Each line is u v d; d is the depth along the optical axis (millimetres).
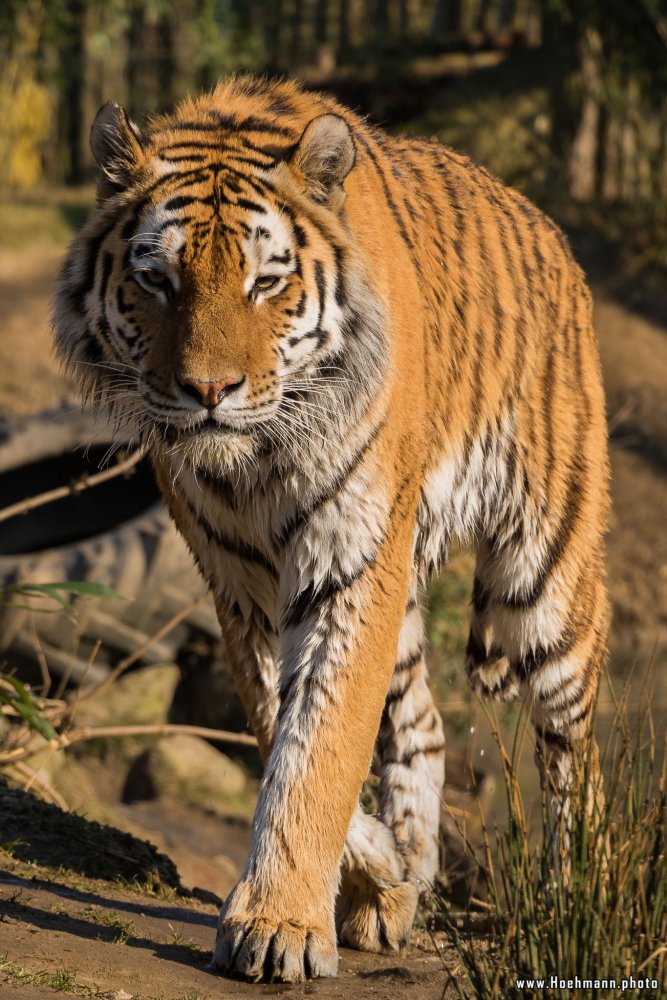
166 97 29531
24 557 11820
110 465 13391
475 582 7672
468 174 7559
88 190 27000
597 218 24406
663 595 17297
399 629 5984
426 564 7105
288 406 5723
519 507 7406
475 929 6816
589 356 7906
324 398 5801
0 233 22656
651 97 24062
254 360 5531
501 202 7684
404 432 6113
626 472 19375
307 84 27203
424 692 7707
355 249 5934
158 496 13617
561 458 7523
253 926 5172
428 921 7176
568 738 7512
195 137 5871
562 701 7508
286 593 5961
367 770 5676
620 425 20172
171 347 5527
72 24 27375
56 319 6160
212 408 5484
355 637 5754
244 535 6172
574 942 4250
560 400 7578
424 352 6496
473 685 7758
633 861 4504
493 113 24938
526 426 7371
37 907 5762
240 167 5719
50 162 28875
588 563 7605
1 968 4613
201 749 11562
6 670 11523
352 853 6387
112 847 7535
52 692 11680
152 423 5980
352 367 5863
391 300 6180
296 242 5707
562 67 25516
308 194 5828
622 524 18516
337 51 28641
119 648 11859
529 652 7523
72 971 4785
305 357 5734
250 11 29906
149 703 11648
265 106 6285
